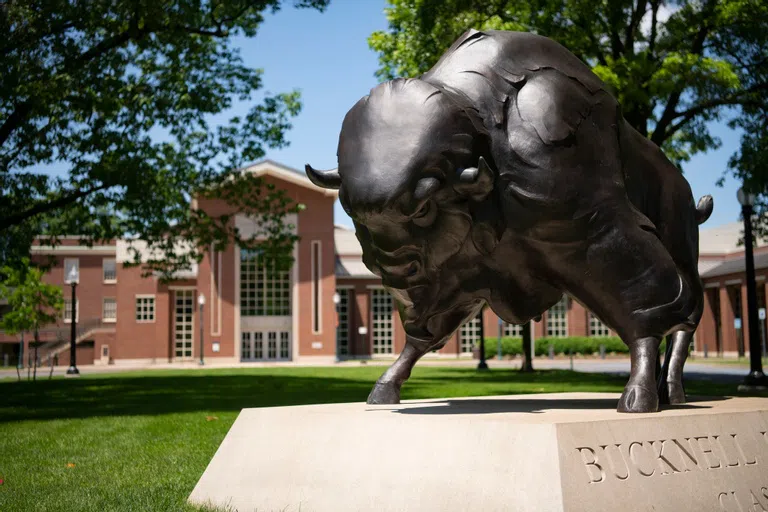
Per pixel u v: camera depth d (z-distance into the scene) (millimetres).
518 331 50219
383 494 4051
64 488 5629
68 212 17625
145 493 5289
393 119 3887
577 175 4293
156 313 47031
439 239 4031
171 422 9969
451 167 3881
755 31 15852
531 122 4266
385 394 5379
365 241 4246
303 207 20016
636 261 4402
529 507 3441
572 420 3742
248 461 4809
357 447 4293
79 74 14406
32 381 22875
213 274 43594
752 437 4309
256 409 5070
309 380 20609
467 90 4328
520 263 4516
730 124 17359
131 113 16219
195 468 6461
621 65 14805
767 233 18203
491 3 17172
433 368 29484
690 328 4555
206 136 18312
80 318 52719
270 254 19672
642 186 5113
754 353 14633
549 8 16266
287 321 44281
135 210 16688
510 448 3617
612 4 15859
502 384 16656
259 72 18250
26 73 13523
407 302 4797
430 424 4023
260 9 17516
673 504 3680
